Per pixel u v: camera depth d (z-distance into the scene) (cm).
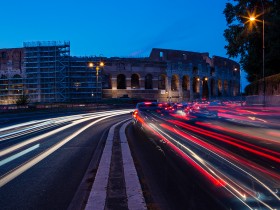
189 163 845
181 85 9775
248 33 5009
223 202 513
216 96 10956
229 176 686
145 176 712
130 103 7944
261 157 906
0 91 8638
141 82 8994
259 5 5159
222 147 1112
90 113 5025
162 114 2000
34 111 5094
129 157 945
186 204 510
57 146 1280
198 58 10769
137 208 488
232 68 12275
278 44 4603
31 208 511
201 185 620
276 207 483
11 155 1079
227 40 5562
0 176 749
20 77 8688
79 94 7950
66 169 816
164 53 9875
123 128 2097
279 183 621
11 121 3241
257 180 646
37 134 1838
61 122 2977
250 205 495
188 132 1653
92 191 585
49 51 7969
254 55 5356
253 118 2773
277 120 2542
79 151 1138
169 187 613
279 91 4306
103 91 8425
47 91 7956
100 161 898
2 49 8862
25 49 8094
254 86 5397
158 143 1279
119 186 622
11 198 566
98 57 8162
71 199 556
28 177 731
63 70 7906
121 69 8688
